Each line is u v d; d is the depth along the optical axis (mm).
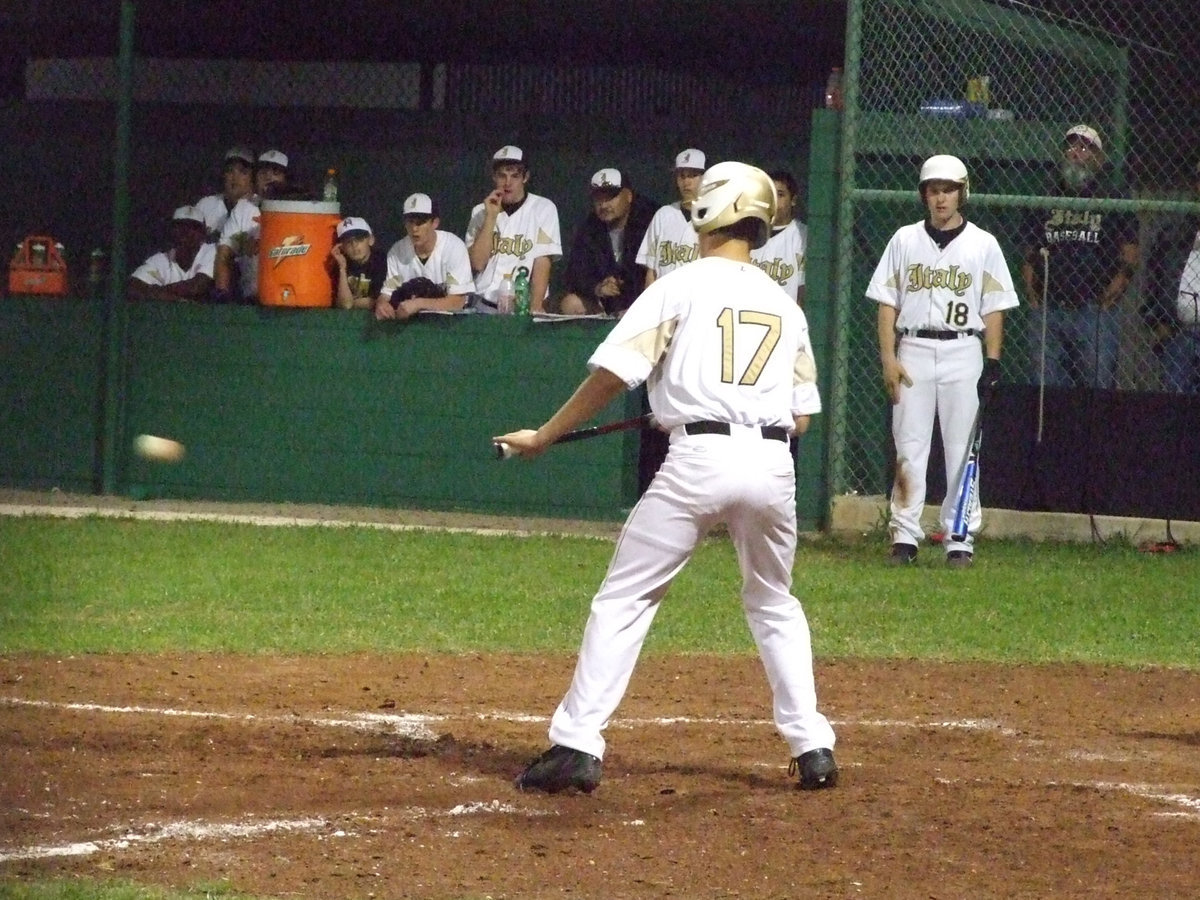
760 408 17078
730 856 15516
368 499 41031
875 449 39344
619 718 21500
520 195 40688
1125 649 26797
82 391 42281
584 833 16156
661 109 47531
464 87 49094
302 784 17750
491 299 40688
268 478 41500
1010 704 22797
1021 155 39219
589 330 39594
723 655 25656
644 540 17219
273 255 40812
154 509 39844
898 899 14445
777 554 17562
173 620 26969
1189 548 37375
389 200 48344
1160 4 39156
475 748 19484
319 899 14055
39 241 43281
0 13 44594
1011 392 38562
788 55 46062
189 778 17875
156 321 41781
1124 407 37969
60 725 20016
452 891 14352
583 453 39875
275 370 41281
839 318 38750
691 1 40062
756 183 17594
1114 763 19562
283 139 48812
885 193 38281
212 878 14531
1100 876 15164
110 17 44688
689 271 17391
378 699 22062
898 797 17609
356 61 49312
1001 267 34250
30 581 30062
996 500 38781
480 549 34938
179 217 43031
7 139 50500
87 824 16141
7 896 13680
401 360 40656
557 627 27266
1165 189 39594
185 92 50062
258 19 44406
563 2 40875
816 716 17984
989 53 39625
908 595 30953
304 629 26594
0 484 42781
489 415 40281
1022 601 30656
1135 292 38594
